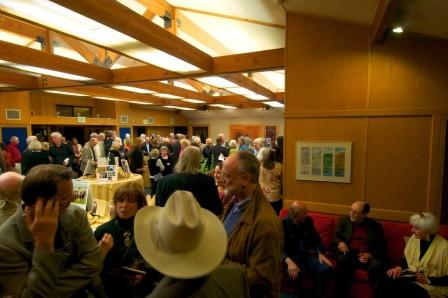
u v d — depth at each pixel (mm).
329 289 2635
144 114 11383
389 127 2805
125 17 2205
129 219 1674
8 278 889
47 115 8336
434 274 2205
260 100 8445
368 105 2846
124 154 6199
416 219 2311
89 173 4656
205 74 3836
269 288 1017
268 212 1166
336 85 2953
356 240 2678
